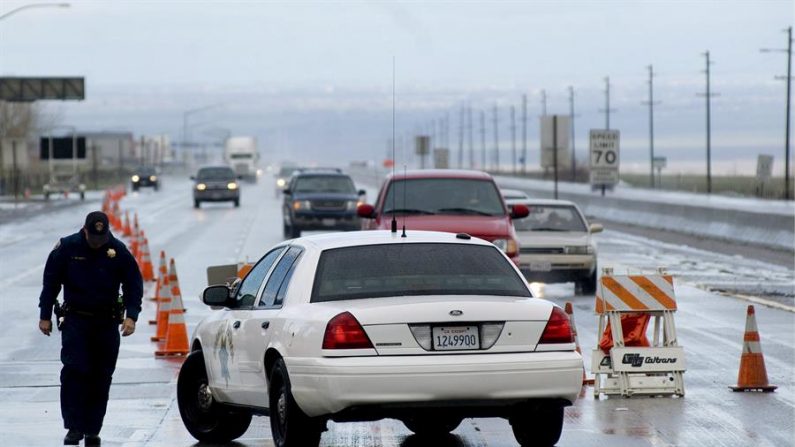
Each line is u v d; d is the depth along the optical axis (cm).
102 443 3356
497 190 6694
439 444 3322
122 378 4481
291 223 12631
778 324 5931
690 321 6100
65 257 3216
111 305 3231
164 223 15475
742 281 8231
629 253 10812
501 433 3481
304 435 2911
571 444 3281
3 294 7638
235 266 4603
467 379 2798
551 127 16188
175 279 5091
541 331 2881
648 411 3794
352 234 3188
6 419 3725
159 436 3478
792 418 3666
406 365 2783
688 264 9619
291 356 2883
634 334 4159
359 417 2817
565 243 7394
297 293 2989
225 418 3425
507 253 6278
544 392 2848
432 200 6588
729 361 4834
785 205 16725
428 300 2867
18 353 5194
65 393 3228
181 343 5053
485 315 2850
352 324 2808
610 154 17112
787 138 19488
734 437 3381
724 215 12656
